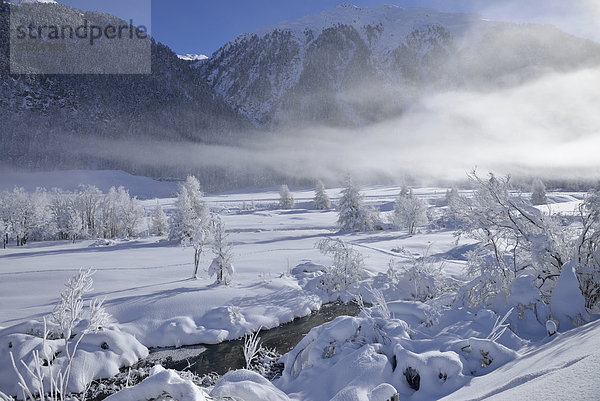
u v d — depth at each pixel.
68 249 45.84
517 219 10.41
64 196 70.06
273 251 34.97
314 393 6.37
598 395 2.08
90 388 11.04
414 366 5.82
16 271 26.36
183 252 38.91
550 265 9.46
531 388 2.85
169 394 3.58
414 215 51.66
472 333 6.89
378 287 19.77
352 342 7.37
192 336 14.89
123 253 38.78
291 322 17.23
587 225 9.17
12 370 10.60
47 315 14.95
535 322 7.24
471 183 11.37
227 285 20.86
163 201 137.38
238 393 4.77
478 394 4.10
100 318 12.78
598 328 4.72
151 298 17.91
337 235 51.81
